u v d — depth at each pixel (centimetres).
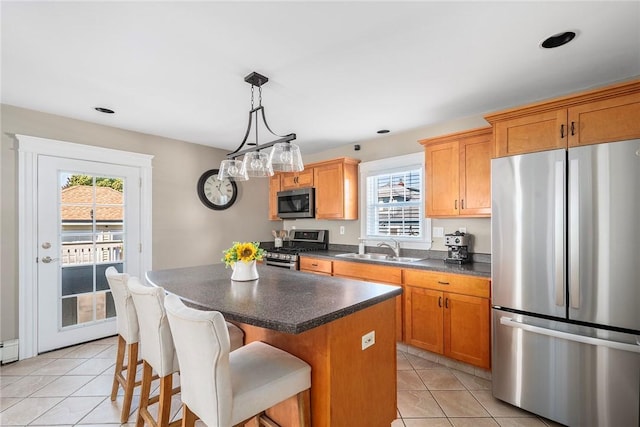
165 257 390
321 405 147
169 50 192
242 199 479
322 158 474
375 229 406
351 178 418
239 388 127
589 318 185
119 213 353
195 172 421
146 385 183
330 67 214
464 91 254
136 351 202
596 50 193
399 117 318
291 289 190
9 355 283
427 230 355
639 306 172
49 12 156
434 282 282
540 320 204
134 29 171
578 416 190
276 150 207
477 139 286
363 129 361
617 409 178
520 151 217
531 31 174
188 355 128
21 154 289
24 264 291
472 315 258
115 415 209
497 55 200
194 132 371
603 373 182
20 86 244
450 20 164
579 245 189
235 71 219
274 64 210
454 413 213
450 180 304
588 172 187
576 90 252
